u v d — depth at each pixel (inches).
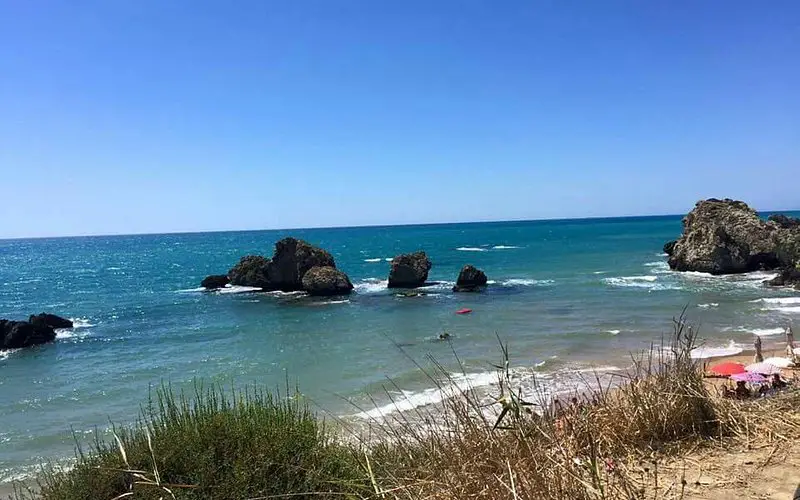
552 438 145.1
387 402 493.7
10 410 565.0
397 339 821.2
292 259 1523.1
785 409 207.8
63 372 724.7
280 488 178.7
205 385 616.7
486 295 1279.5
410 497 130.0
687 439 182.9
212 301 1378.0
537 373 561.0
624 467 157.6
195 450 198.1
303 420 230.2
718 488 147.9
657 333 772.0
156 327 1041.5
